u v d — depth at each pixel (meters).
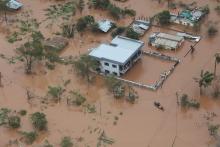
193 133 79.00
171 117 82.88
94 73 95.06
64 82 93.38
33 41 100.44
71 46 104.62
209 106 84.94
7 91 92.06
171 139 78.00
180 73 94.00
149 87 90.00
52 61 99.44
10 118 83.12
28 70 96.88
